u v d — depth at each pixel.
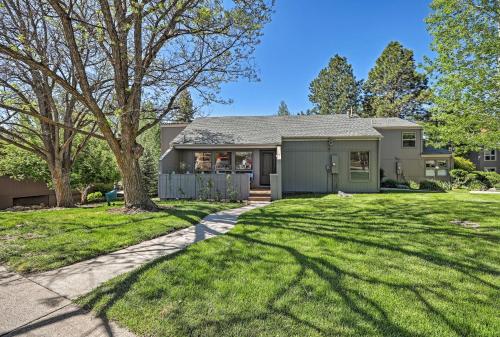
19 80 9.41
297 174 14.91
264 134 14.84
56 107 10.77
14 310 2.68
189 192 12.02
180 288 3.04
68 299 2.89
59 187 10.73
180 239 5.14
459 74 9.88
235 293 2.90
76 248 4.52
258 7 7.87
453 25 9.84
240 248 4.45
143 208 7.96
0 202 14.14
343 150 14.65
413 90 34.03
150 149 20.47
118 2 6.88
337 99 40.94
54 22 7.18
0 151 12.59
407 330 2.27
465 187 17.58
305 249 4.37
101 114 7.02
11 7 7.72
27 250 4.44
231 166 15.20
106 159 15.37
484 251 4.24
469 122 10.15
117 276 3.43
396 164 20.70
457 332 2.24
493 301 2.73
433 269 3.54
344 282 3.16
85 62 9.41
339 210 8.16
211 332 2.26
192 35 7.81
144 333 2.28
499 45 8.99
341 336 2.20
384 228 5.78
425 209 8.18
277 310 2.57
